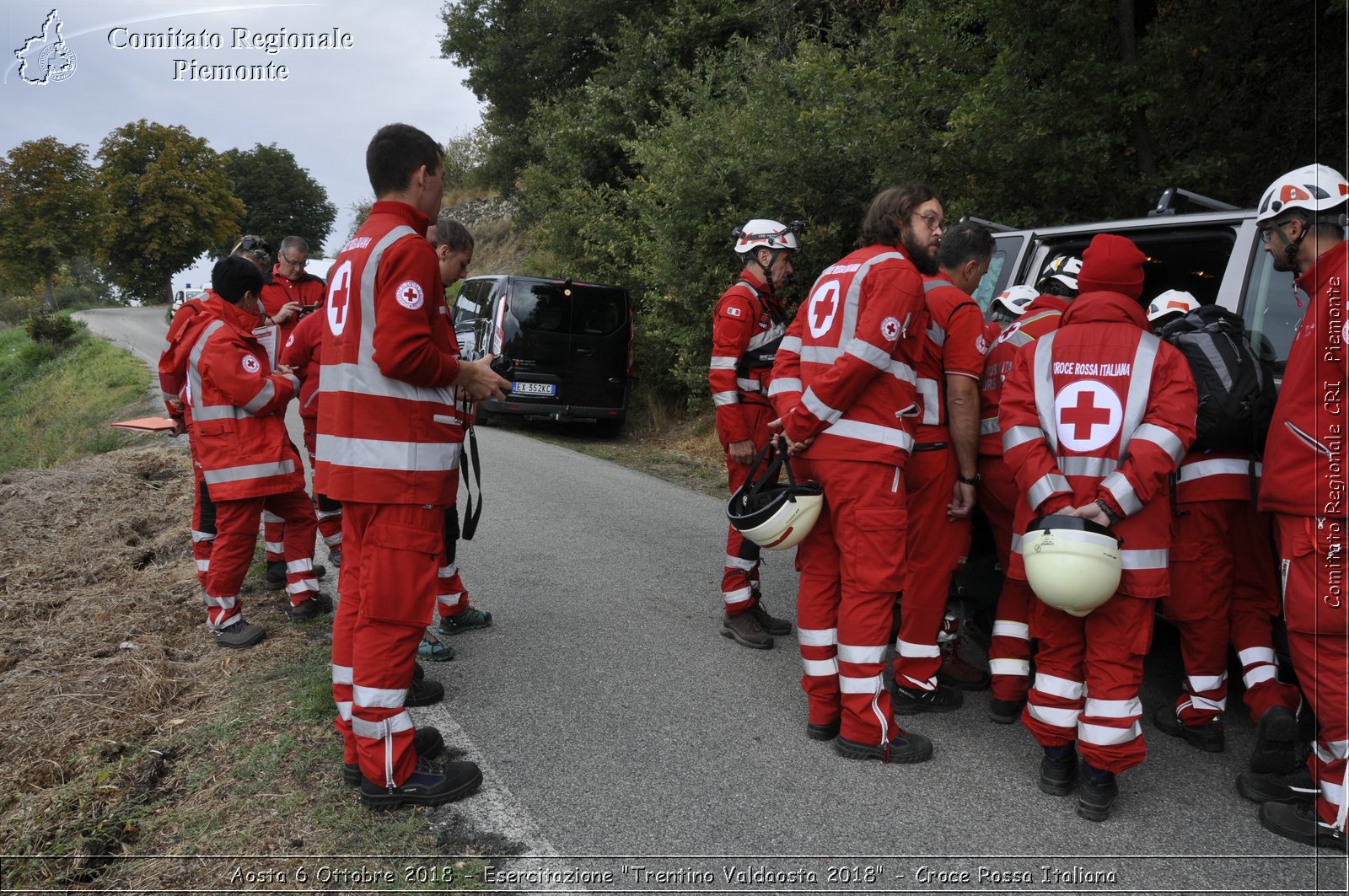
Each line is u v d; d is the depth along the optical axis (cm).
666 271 1063
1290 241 279
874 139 819
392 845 270
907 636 361
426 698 366
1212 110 764
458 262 368
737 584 431
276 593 509
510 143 2269
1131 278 289
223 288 434
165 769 315
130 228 4509
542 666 407
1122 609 277
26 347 2900
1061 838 274
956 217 750
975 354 341
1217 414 307
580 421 1330
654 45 1600
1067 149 682
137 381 1709
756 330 426
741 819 284
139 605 476
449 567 434
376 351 268
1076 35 697
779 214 936
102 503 711
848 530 316
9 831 276
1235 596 326
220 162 4738
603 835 275
